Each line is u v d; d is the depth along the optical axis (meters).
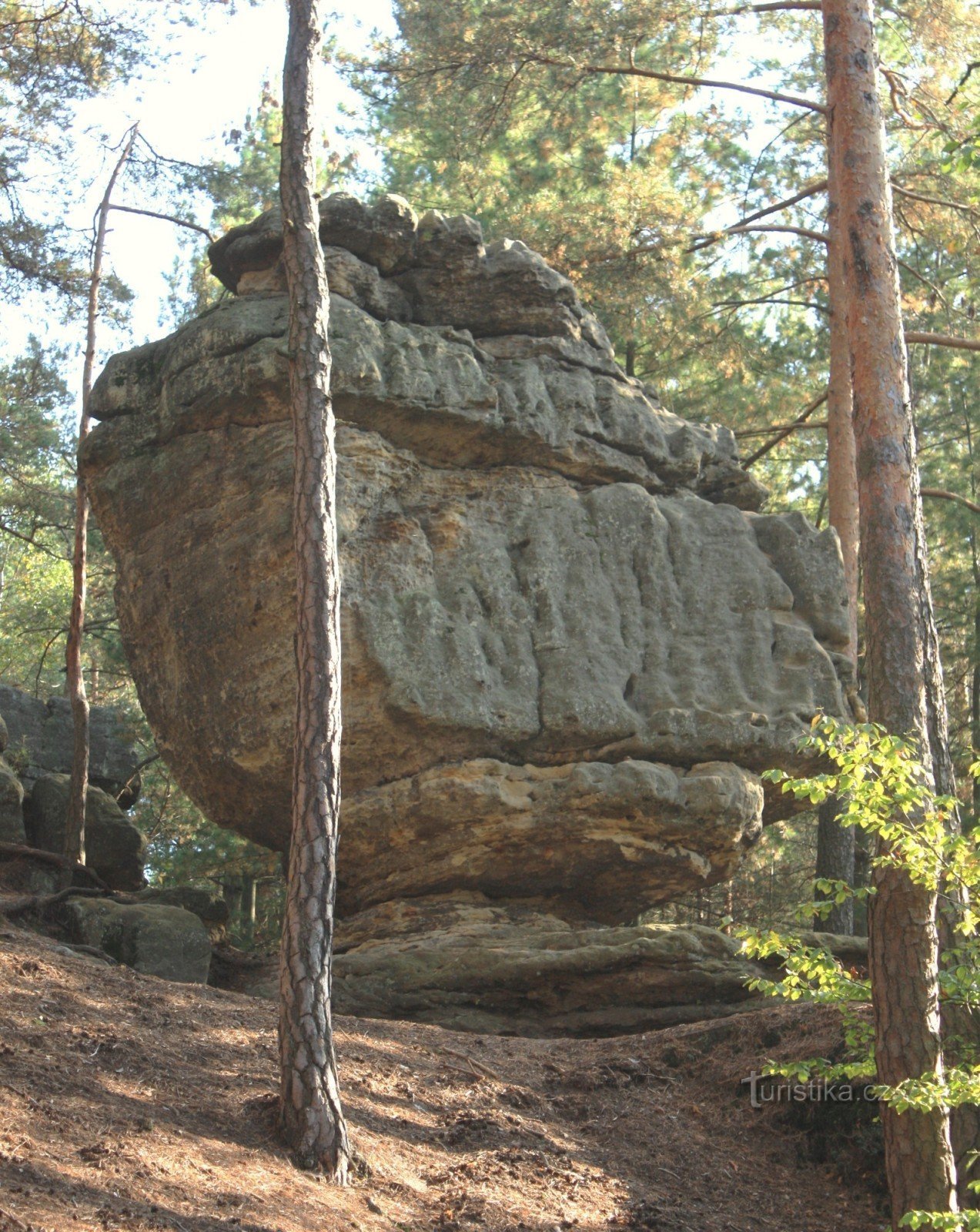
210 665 14.84
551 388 16.09
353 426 14.99
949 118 18.70
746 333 23.77
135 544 15.96
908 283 23.05
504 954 13.24
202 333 15.11
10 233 18.12
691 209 20.70
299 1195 6.87
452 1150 8.44
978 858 7.56
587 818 14.41
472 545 15.27
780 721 15.12
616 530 15.87
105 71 17.75
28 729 19.61
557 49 19.27
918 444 25.75
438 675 14.32
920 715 9.05
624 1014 13.10
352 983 13.05
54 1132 6.71
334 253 15.48
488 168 23.16
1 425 20.36
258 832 15.95
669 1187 8.83
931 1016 8.06
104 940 13.26
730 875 15.53
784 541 16.64
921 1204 7.89
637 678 15.23
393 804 14.36
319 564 8.28
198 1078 8.18
